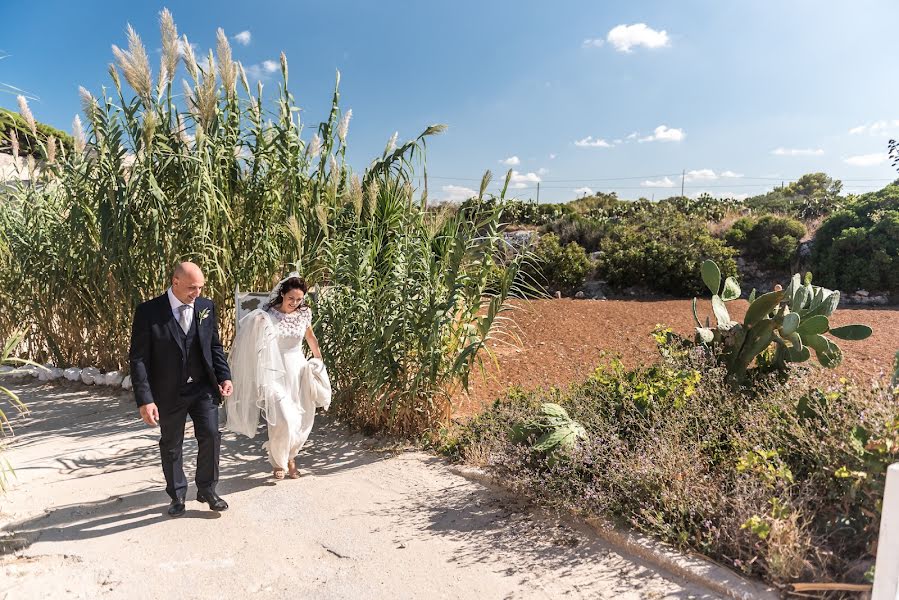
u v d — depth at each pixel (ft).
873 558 9.04
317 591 9.56
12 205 25.68
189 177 20.40
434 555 10.64
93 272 21.35
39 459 15.76
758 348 15.16
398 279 16.75
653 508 10.95
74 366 24.03
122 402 20.90
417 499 13.14
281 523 12.07
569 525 11.54
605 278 54.13
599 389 15.48
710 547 9.90
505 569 10.09
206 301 12.75
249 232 22.06
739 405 13.64
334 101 21.88
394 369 16.35
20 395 22.08
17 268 24.31
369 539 11.32
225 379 12.77
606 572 9.85
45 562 10.48
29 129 24.38
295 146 21.68
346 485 13.98
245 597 9.42
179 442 12.50
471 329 16.69
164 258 20.40
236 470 15.16
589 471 12.34
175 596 9.46
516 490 12.91
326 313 17.88
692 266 48.78
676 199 92.73
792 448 11.68
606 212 85.51
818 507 10.16
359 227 18.79
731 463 11.83
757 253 53.21
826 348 14.44
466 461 15.05
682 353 15.58
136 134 20.93
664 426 13.02
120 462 15.61
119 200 20.56
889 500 6.12
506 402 16.83
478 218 16.71
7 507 12.81
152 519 12.26
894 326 28.89
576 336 29.12
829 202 70.38
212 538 11.43
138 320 11.93
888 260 41.73
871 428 10.48
